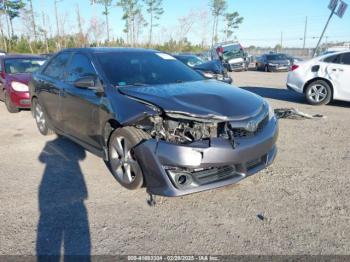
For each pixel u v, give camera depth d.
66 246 2.78
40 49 39.88
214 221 3.09
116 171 3.87
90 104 4.15
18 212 3.34
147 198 3.57
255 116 3.42
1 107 9.16
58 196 3.67
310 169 4.26
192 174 3.20
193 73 4.80
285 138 5.63
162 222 3.10
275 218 3.11
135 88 3.84
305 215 3.15
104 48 4.85
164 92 3.66
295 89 9.07
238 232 2.91
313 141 5.46
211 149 3.11
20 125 7.03
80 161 4.72
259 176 4.06
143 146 3.28
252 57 29.55
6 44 39.41
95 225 3.08
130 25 48.22
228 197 3.54
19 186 3.94
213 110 3.24
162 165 3.19
